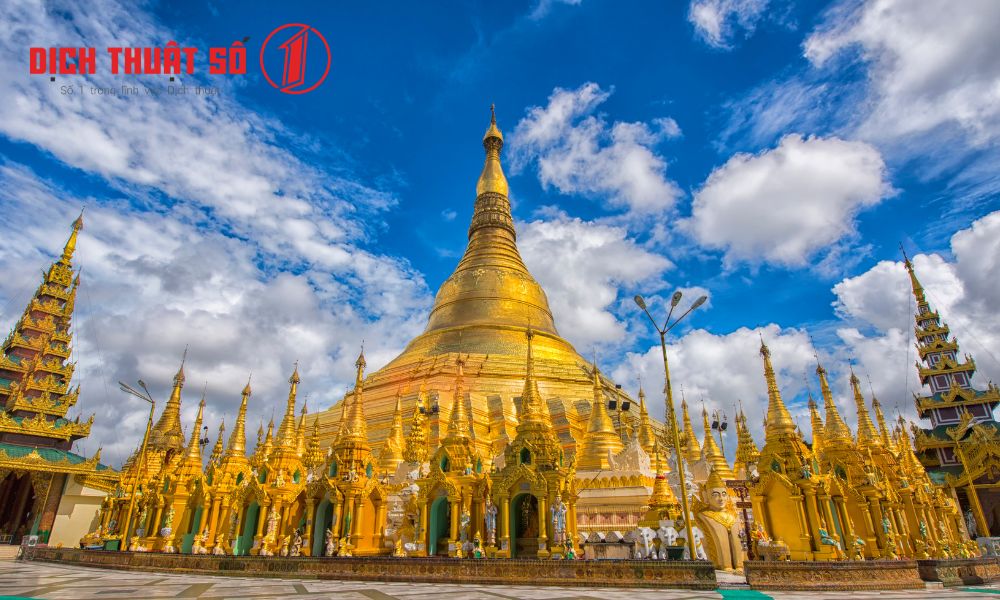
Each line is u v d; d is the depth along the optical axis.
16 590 22.66
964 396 77.31
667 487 35.69
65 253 78.44
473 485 37.06
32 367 69.44
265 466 43.56
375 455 54.78
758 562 26.58
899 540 37.12
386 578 29.53
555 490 33.69
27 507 65.69
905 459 48.72
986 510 69.00
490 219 89.31
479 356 68.06
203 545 42.88
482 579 28.22
